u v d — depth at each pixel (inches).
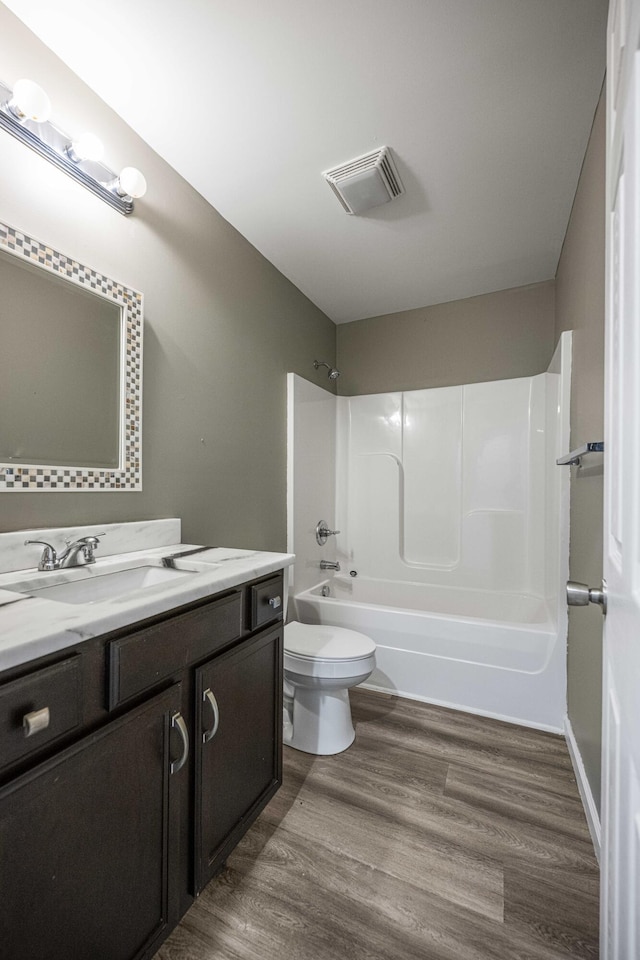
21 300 43.9
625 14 20.8
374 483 120.0
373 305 116.3
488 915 41.4
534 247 87.3
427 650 82.9
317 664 64.8
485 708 78.0
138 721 32.4
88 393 50.9
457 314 113.6
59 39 45.6
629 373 20.6
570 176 66.3
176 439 64.6
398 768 63.4
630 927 19.0
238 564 48.9
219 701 41.9
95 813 29.2
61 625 26.8
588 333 59.2
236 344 79.7
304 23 43.9
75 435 49.4
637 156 18.1
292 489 97.3
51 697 25.9
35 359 45.2
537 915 41.5
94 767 29.0
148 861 33.7
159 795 34.6
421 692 83.4
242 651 45.8
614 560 25.9
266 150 61.1
